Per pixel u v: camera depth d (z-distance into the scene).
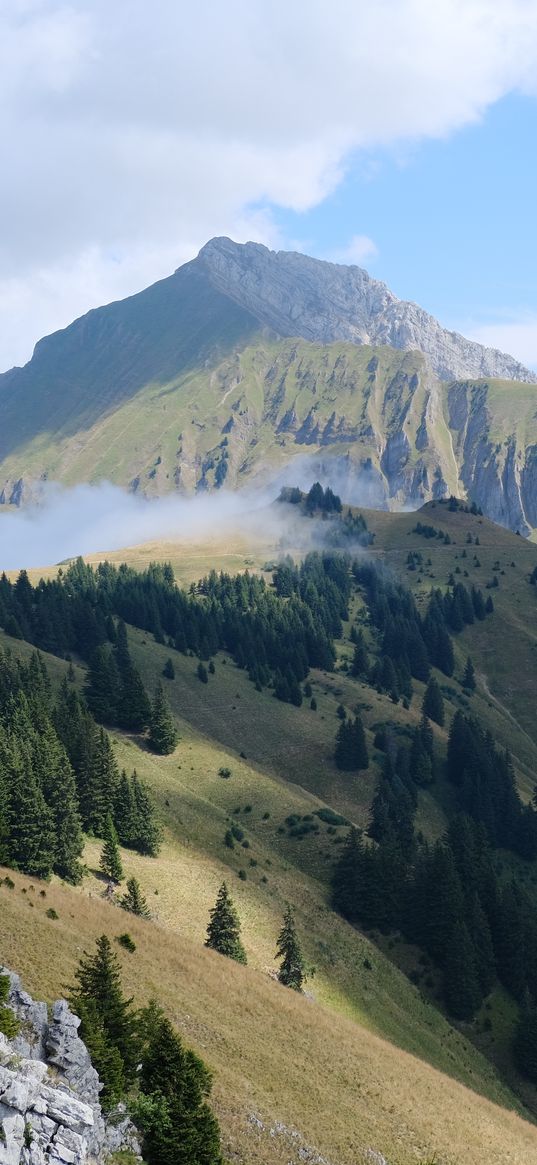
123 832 120.31
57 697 164.50
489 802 193.75
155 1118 47.81
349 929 125.19
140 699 171.12
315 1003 90.25
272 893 124.69
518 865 185.88
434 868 133.12
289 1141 56.62
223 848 133.00
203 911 108.19
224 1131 54.47
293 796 163.62
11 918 67.50
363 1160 59.03
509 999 130.62
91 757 123.00
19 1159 36.91
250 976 85.56
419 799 193.25
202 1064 52.16
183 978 75.56
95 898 91.62
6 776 102.25
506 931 135.88
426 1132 67.69
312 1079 67.94
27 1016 46.78
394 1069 78.81
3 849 92.81
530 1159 72.38
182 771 161.38
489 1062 114.25
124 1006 53.41
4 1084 38.72
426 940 129.62
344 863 134.12
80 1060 45.88
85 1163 40.25
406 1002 114.38
